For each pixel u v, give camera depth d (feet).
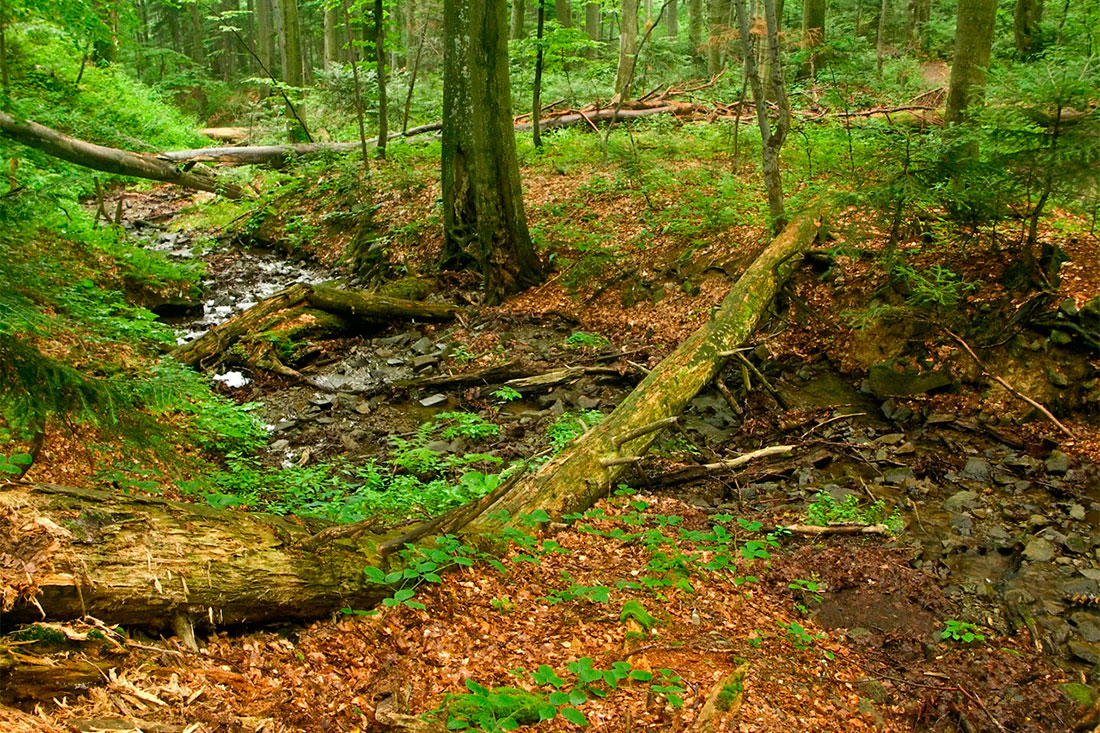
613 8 60.49
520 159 51.13
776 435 25.59
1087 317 24.09
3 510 9.86
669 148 47.62
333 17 87.76
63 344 27.22
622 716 11.38
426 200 47.14
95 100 45.78
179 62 101.86
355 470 24.03
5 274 12.93
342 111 70.44
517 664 12.34
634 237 38.40
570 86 64.23
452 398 30.17
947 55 69.10
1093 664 14.78
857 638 15.67
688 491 22.22
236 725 9.09
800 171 40.04
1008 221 29.73
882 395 26.68
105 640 9.53
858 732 12.71
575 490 18.99
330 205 51.83
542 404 29.07
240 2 130.41
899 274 27.58
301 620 12.10
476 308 37.63
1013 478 21.83
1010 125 25.18
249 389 31.50
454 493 19.99
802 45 46.96
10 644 8.79
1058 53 26.02
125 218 57.47
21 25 39.14
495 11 36.63
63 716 8.25
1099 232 28.53
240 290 44.75
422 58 87.97
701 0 76.69
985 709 13.62
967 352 26.11
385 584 13.12
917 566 18.16
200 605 10.76
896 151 26.91
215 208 57.21
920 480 22.22
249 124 82.74
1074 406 23.73
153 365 29.25
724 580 16.85
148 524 10.89
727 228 35.96
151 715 8.77
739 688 11.75
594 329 34.22
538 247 40.50
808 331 29.91
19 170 30.96
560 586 15.21
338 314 35.99
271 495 21.66
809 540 19.35
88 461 18.60
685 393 24.06
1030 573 17.53
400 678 11.32
